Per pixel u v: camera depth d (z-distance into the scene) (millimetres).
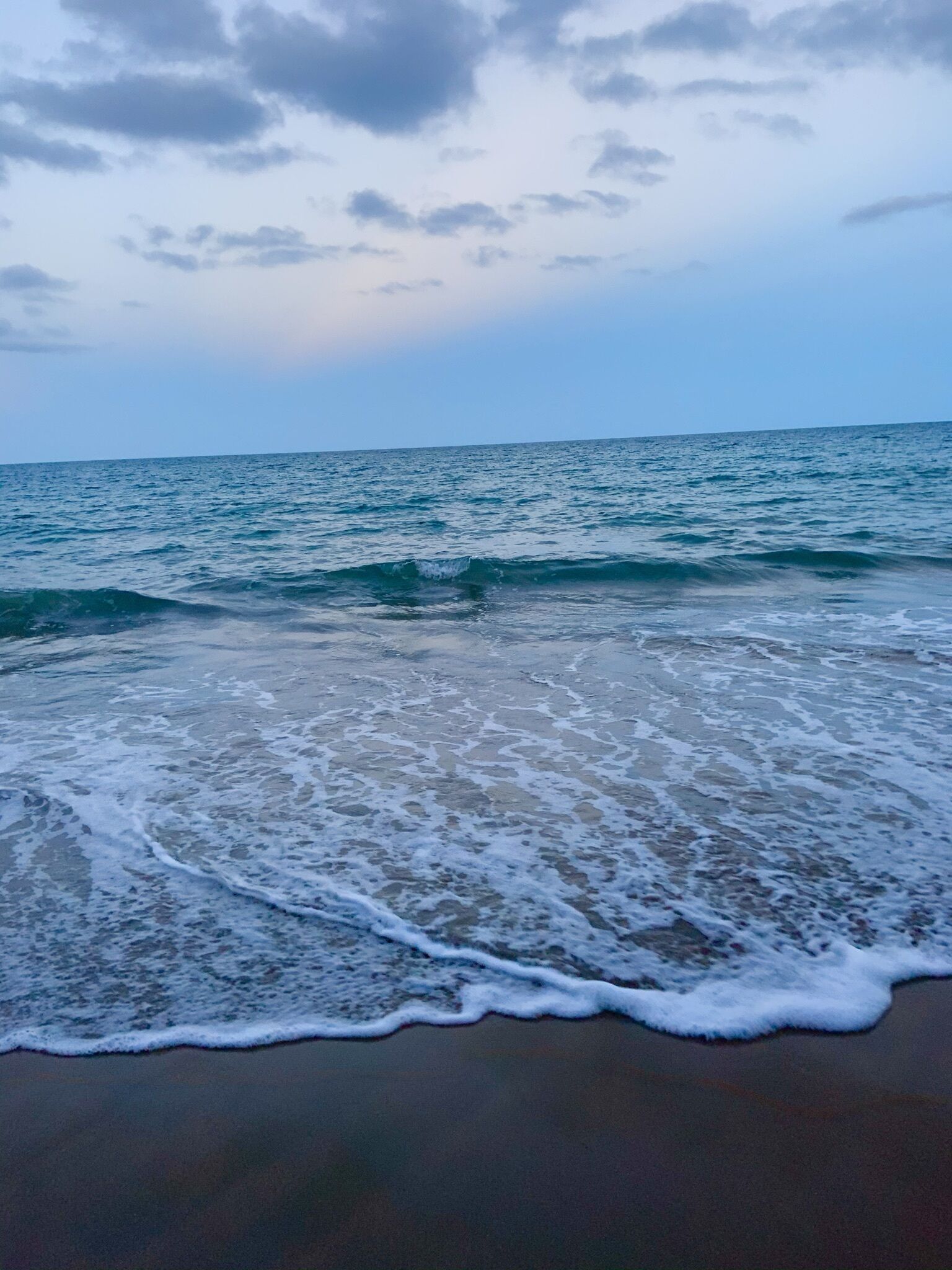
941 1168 2031
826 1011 2633
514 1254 1821
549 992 2756
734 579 11508
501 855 3744
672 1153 2094
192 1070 2430
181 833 4055
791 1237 1850
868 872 3494
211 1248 1850
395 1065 2438
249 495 34188
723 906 3258
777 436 130750
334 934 3133
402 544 16500
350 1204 1961
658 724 5559
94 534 20125
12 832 4105
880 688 6219
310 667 7484
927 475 29734
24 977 2895
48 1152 2135
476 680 6871
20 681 7246
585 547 14883
